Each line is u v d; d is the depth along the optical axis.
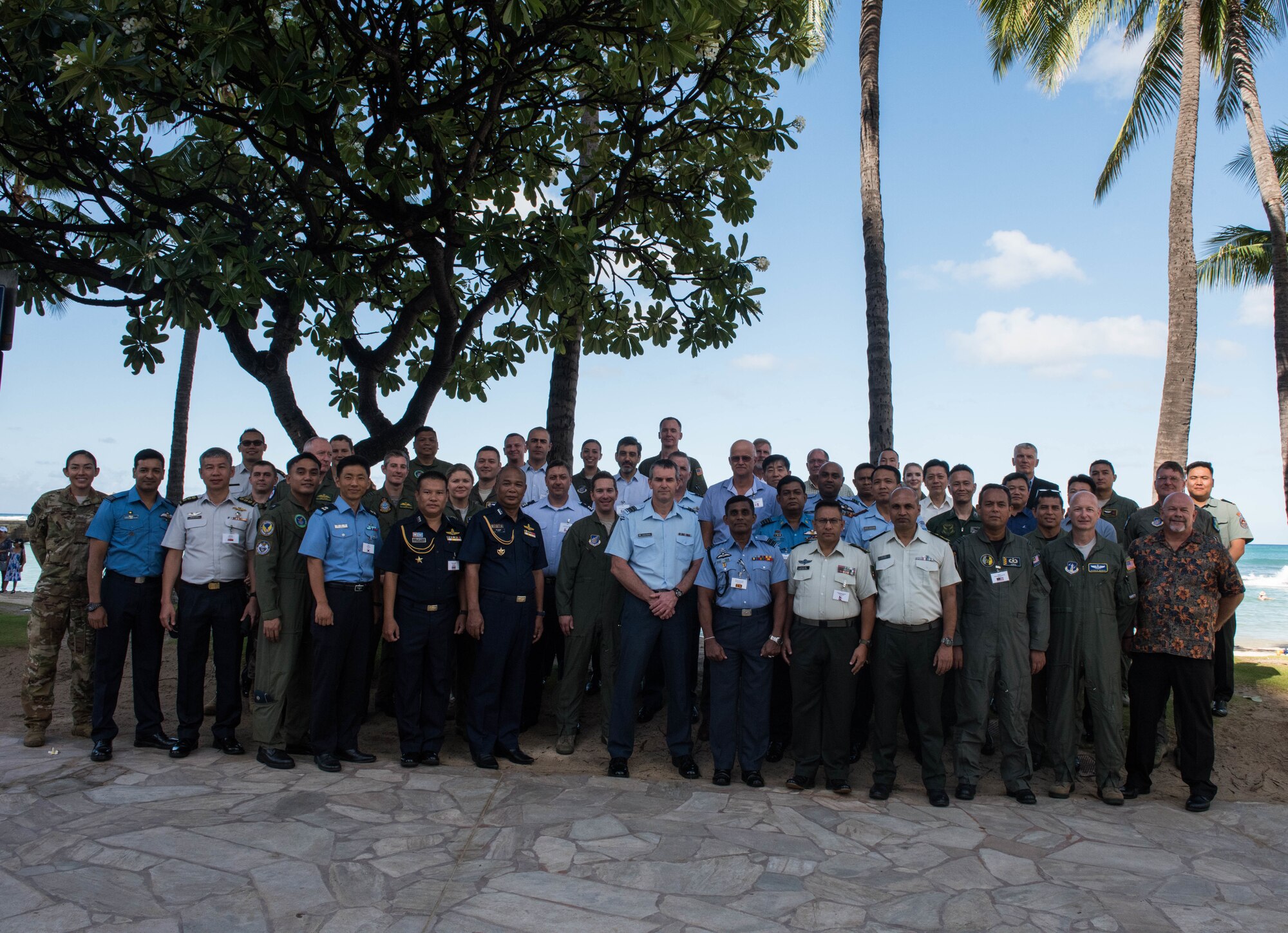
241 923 3.42
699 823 4.71
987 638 5.41
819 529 5.46
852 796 5.39
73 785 4.91
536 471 7.62
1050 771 5.95
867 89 11.02
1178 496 5.57
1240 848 4.71
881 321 10.60
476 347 8.83
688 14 5.60
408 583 5.65
